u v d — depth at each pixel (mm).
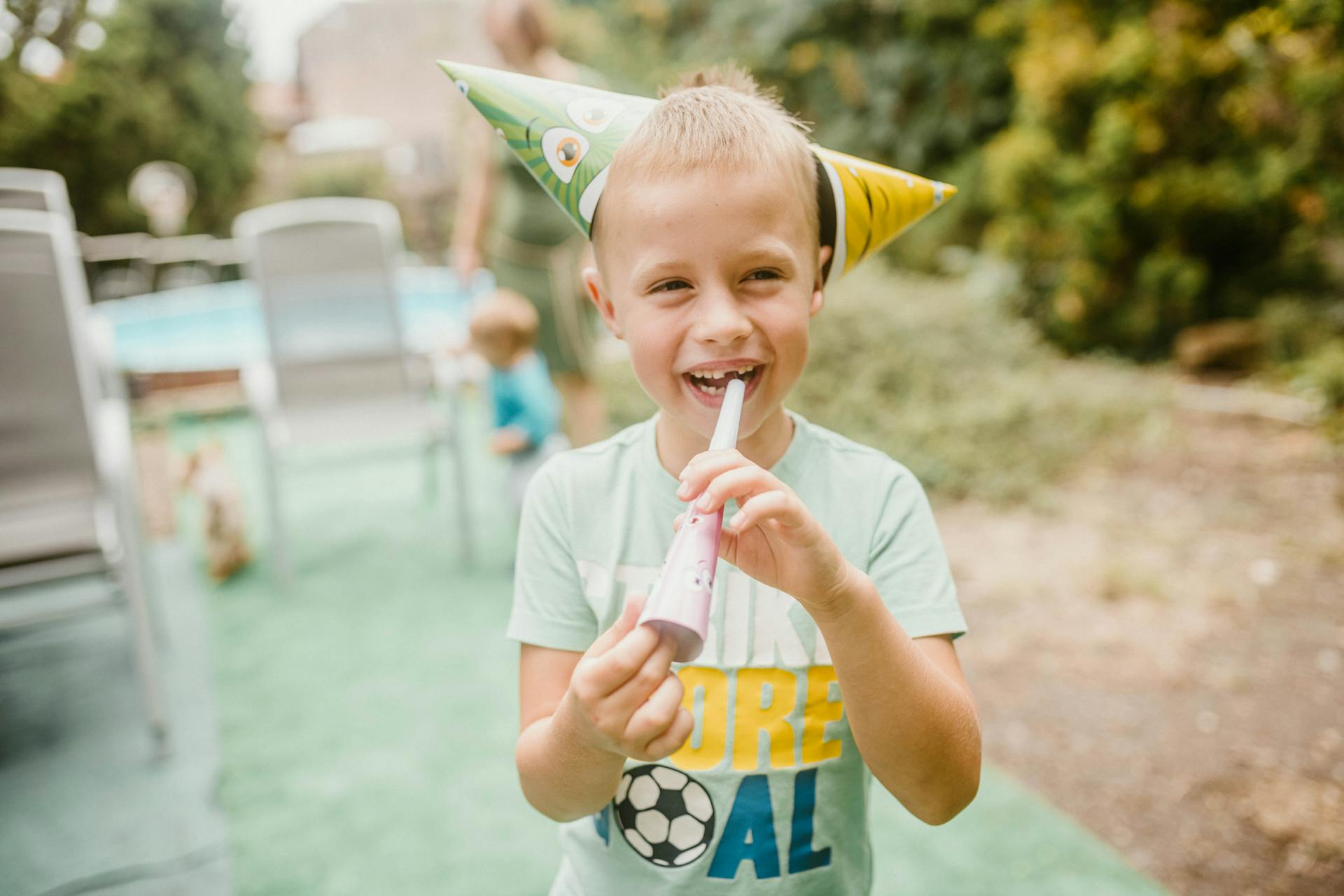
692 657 647
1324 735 2172
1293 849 1814
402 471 4652
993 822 1907
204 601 3150
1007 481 3727
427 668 2639
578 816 857
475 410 5742
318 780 2123
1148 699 2350
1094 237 5359
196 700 2494
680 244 802
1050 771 2086
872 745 801
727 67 1054
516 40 3076
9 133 11969
